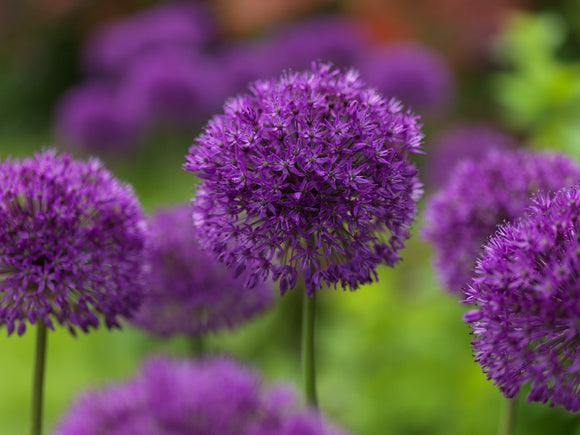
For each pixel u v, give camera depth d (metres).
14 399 1.28
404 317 1.12
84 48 2.84
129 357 1.30
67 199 0.70
